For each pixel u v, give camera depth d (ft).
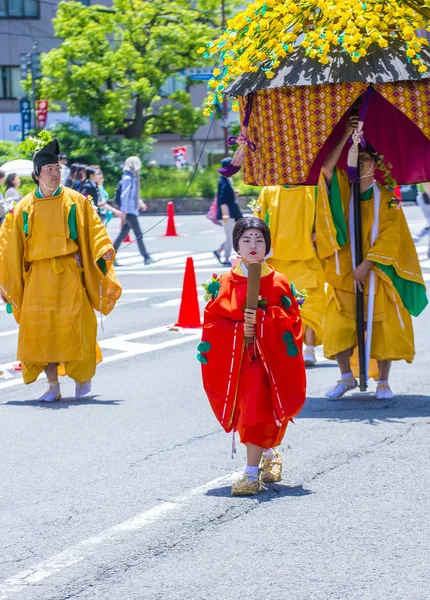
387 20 33.45
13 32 217.15
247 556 22.12
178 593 20.21
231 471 28.60
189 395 38.70
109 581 20.92
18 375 44.32
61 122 199.82
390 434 32.01
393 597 19.84
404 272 36.17
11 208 38.99
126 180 82.94
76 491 27.07
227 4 188.14
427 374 41.16
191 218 150.82
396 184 36.22
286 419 26.50
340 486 26.94
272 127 35.35
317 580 20.71
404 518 24.32
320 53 33.04
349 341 36.88
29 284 38.58
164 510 25.30
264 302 26.30
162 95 218.18
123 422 34.73
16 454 30.94
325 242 36.27
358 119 35.14
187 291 53.78
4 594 20.33
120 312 59.77
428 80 33.76
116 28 191.62
